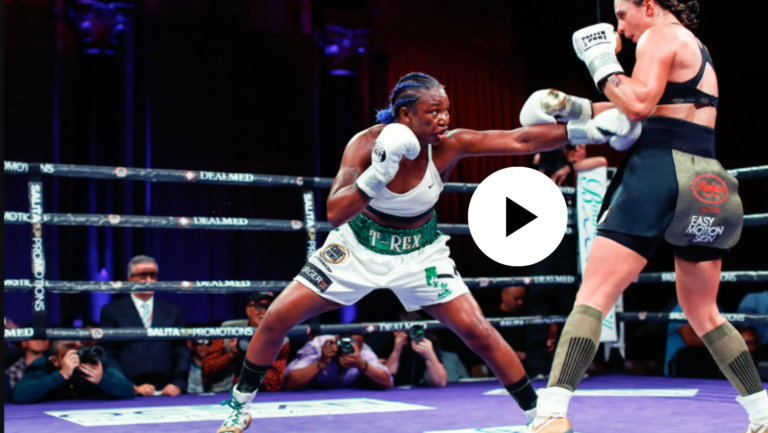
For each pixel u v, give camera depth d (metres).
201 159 7.70
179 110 7.65
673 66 2.11
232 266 7.64
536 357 4.57
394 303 5.68
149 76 7.52
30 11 7.16
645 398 3.36
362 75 8.34
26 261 6.90
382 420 2.74
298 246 7.92
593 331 2.01
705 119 2.12
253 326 4.02
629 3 2.21
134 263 4.15
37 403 3.57
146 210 7.34
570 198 4.70
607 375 4.78
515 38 8.87
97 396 3.81
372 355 4.21
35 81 7.14
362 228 2.22
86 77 7.31
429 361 4.21
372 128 2.21
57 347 3.84
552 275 4.63
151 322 4.17
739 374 2.22
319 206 8.16
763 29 7.58
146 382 4.11
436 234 2.32
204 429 2.58
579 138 2.12
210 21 7.86
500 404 3.25
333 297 2.23
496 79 8.71
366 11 8.34
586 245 4.50
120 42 7.48
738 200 2.17
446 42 8.62
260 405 3.28
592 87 8.51
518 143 2.15
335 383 4.20
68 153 7.26
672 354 4.86
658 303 6.90
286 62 8.17
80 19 7.26
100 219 3.63
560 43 8.56
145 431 2.54
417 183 2.15
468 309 2.19
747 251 7.51
